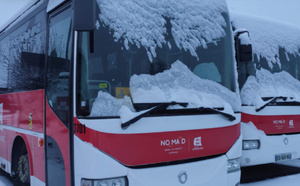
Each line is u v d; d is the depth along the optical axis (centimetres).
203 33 423
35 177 473
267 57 634
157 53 380
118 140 330
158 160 348
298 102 629
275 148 596
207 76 413
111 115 337
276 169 725
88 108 338
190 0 421
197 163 373
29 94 499
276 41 657
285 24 693
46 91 432
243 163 575
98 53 349
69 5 388
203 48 418
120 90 350
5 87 635
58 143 388
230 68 443
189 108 375
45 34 452
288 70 655
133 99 351
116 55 357
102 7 359
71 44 357
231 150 409
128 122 330
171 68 385
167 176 350
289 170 712
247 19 643
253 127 580
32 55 497
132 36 370
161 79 375
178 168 358
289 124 620
